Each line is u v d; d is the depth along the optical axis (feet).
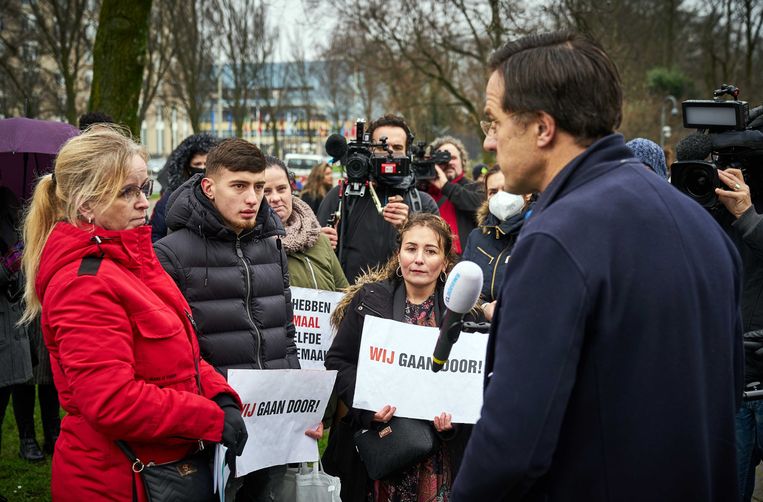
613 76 6.09
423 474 10.98
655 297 5.62
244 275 11.10
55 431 18.40
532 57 6.10
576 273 5.53
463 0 63.16
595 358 5.64
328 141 16.85
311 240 14.33
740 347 6.48
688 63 103.60
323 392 10.84
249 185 10.87
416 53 74.84
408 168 16.38
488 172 15.71
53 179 8.89
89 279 7.98
